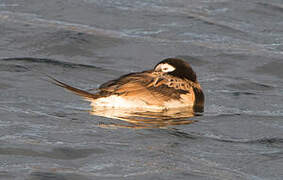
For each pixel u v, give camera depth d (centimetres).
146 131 1220
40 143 1110
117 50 1897
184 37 2048
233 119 1345
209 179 987
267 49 1980
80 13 2205
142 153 1090
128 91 1391
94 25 2098
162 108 1398
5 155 1046
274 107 1466
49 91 1472
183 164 1048
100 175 984
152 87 1405
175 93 1421
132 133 1200
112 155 1073
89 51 1867
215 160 1080
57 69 1672
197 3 2427
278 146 1175
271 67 1830
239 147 1160
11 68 1627
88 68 1712
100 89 1416
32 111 1309
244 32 2128
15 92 1441
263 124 1318
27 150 1073
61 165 1017
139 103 1387
